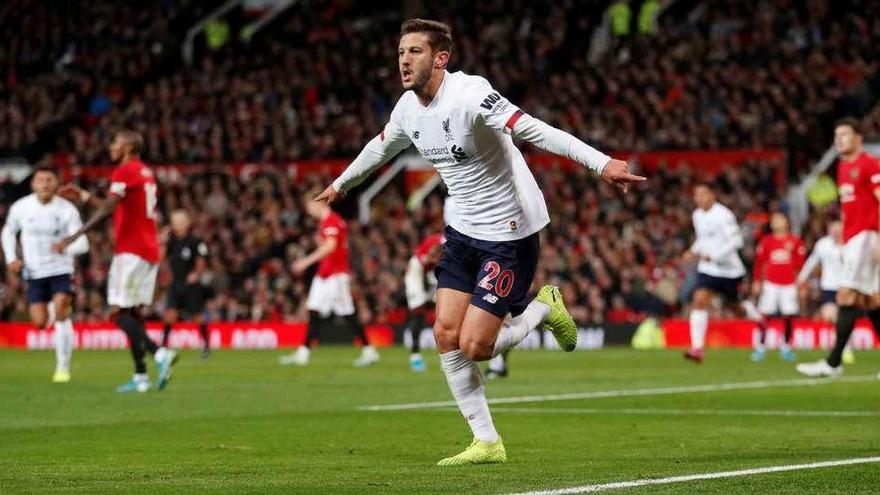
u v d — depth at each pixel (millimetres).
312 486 7676
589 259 30703
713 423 11602
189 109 40500
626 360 23125
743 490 7254
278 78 42031
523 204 8680
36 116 41188
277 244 33562
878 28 38844
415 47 8422
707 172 34406
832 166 33375
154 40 45000
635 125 36656
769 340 28359
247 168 37188
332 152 37469
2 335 31969
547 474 8078
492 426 8852
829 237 24078
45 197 17703
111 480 8047
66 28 45031
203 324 25000
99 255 33469
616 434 10719
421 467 8602
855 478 7754
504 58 41188
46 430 11367
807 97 36156
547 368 20594
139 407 13828
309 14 45906
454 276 8844
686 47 39719
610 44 42781
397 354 26266
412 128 8727
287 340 30859
